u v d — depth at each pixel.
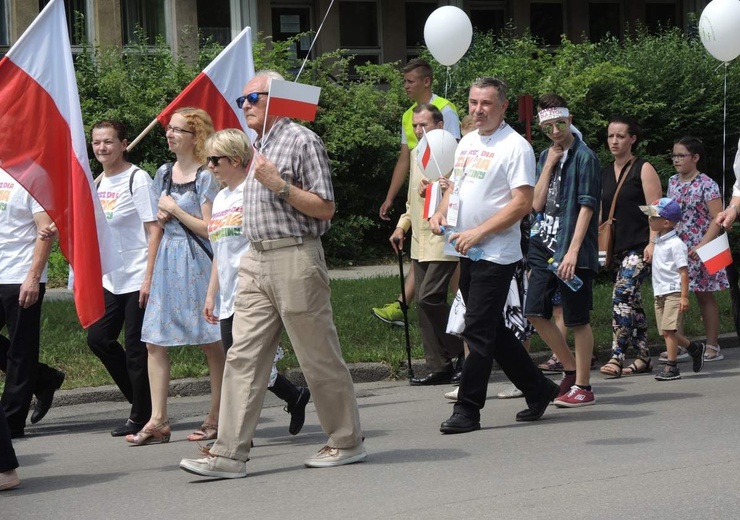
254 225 5.94
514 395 8.57
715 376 9.39
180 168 7.23
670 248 9.20
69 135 7.54
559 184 7.89
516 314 8.55
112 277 7.49
